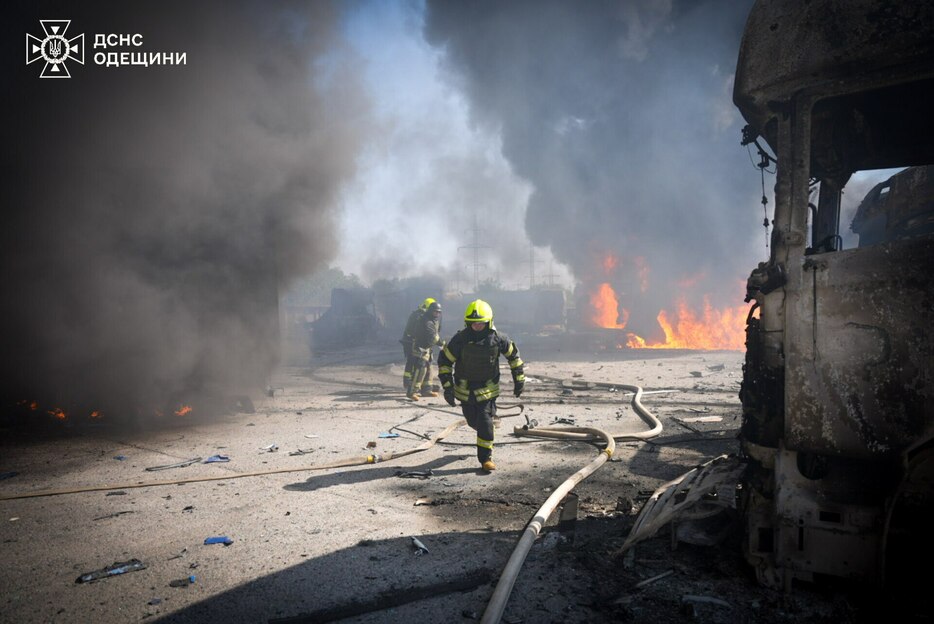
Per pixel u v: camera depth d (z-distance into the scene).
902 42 2.42
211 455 5.62
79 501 4.20
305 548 3.27
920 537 2.37
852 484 2.46
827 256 2.50
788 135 2.66
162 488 4.52
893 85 2.46
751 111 2.83
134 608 2.61
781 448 2.60
